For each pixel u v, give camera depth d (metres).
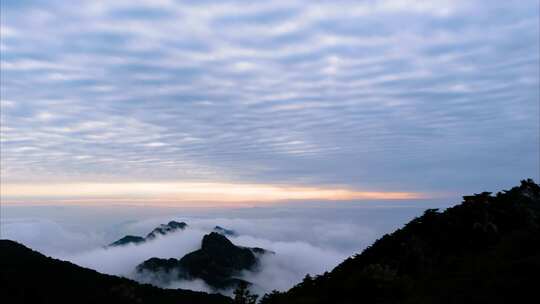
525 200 38.78
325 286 35.75
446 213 39.91
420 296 25.64
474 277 25.42
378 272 31.39
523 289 21.23
